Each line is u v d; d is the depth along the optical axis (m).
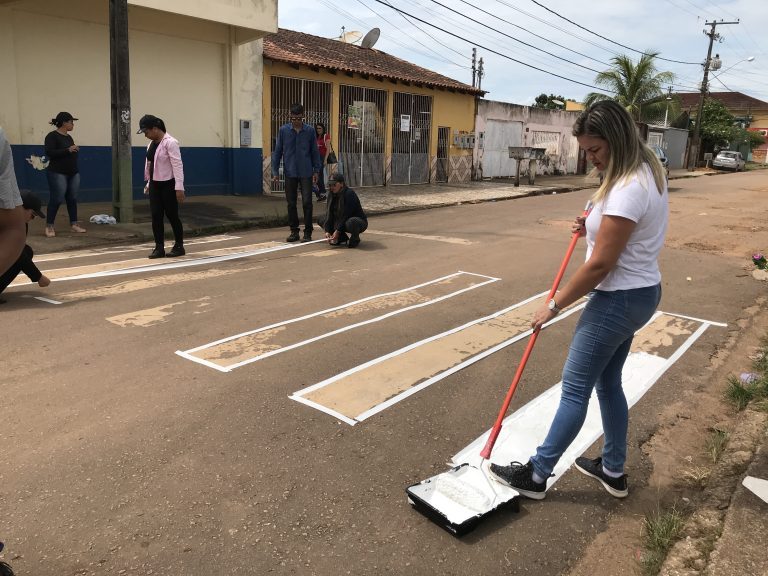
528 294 7.00
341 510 3.05
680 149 41.22
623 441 3.21
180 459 3.40
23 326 5.34
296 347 5.07
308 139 9.36
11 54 11.01
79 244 8.94
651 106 32.28
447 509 2.95
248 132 15.19
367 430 3.80
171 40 13.50
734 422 4.13
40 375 4.37
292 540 2.83
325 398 4.19
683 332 5.93
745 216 14.72
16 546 2.71
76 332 5.23
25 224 2.27
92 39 12.10
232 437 3.65
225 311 5.93
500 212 14.62
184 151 14.20
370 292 6.81
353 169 18.67
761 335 5.91
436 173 22.14
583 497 3.27
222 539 2.81
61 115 9.26
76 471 3.26
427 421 3.95
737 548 2.73
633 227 2.70
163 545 2.76
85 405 3.96
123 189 10.57
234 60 14.62
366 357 4.93
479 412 4.10
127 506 3.00
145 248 9.04
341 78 17.55
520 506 3.17
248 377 4.46
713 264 9.09
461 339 5.45
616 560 2.83
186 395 4.14
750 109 66.88
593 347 2.92
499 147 25.42
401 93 19.89
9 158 2.13
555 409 4.16
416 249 9.40
